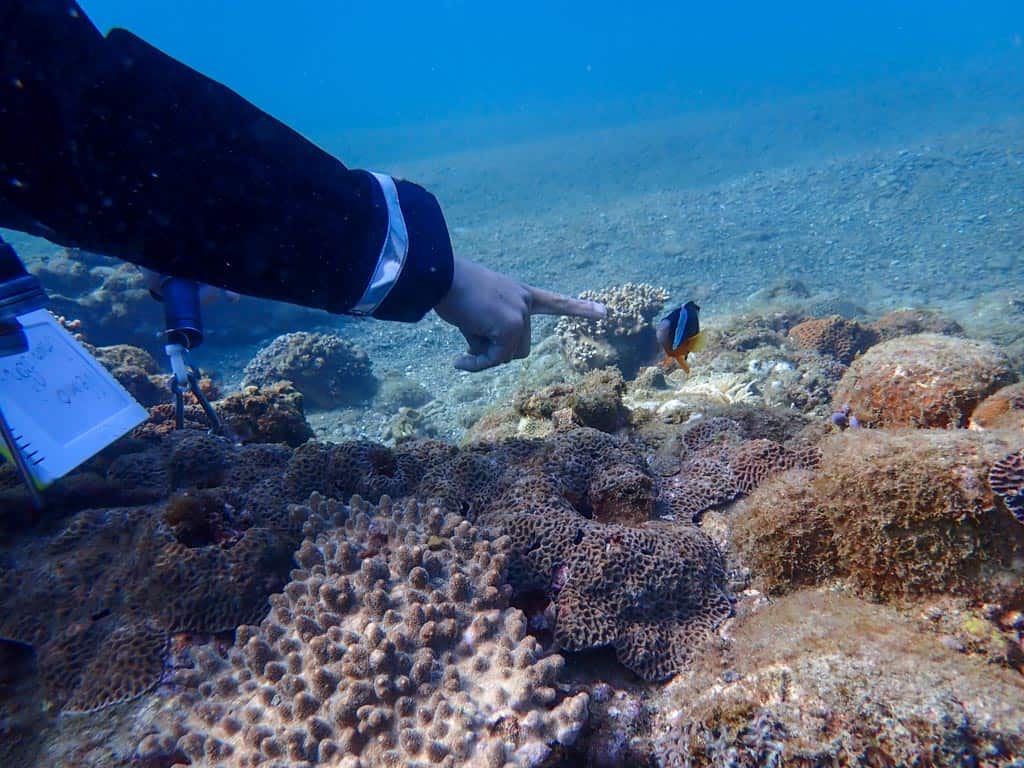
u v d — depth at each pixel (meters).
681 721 0.64
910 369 1.08
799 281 4.07
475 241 6.54
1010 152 6.44
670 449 1.08
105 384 0.87
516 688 0.60
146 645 0.73
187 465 1.01
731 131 10.42
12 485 0.96
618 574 0.76
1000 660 0.63
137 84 0.41
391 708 0.60
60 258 4.15
